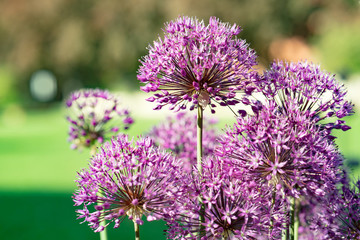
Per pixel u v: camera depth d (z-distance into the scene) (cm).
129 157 270
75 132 407
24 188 1492
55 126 3441
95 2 4838
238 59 289
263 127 270
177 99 296
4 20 4991
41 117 4178
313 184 268
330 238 286
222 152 276
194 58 287
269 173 276
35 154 2222
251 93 284
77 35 4747
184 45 287
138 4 4541
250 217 276
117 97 424
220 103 289
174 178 274
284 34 4409
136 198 273
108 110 410
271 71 287
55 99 5725
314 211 291
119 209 275
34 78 5700
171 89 303
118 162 268
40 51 5000
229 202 278
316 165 265
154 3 4466
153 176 271
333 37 3822
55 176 1667
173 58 294
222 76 300
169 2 4322
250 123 277
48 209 1189
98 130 410
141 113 3219
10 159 2106
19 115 4391
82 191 273
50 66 5203
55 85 5697
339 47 3703
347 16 4366
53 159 2041
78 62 4903
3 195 1388
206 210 263
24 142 2686
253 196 266
